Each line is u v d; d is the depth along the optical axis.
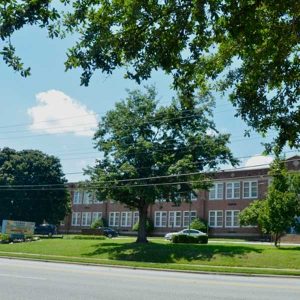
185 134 39.59
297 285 17.36
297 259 28.55
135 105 40.91
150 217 73.12
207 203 67.75
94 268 24.06
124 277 18.53
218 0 7.68
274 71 9.48
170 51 8.18
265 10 8.80
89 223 83.50
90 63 7.98
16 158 71.44
